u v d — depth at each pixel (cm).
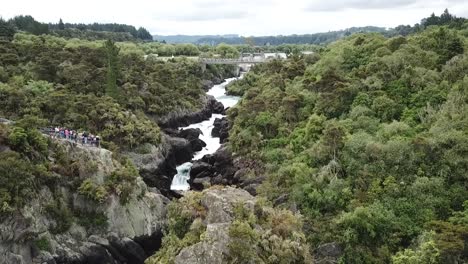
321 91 8056
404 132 5878
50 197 5609
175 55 19250
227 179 7744
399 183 5056
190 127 11250
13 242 4969
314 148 6088
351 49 9588
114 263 5741
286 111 8038
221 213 4234
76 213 5784
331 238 4822
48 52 11119
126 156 7650
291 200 5494
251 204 4284
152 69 12862
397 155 5338
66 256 5375
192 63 16212
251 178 7025
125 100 9750
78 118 7925
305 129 7025
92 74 10031
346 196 5194
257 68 15725
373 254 4588
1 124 5841
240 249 3800
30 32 17000
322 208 5266
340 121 6606
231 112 9825
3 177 5122
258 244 3925
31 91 8281
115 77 9712
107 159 6381
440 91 6738
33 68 9588
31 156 5691
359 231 4725
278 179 6072
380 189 5031
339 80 7844
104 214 5878
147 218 6228
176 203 4669
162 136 9138
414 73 7300
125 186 6109
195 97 12700
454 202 4841
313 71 9812
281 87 9788
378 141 5719
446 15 16025
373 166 5397
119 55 13225
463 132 5400
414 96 6844
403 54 7956
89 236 5709
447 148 5256
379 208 4775
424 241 4169
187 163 9238
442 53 8106
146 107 10406
